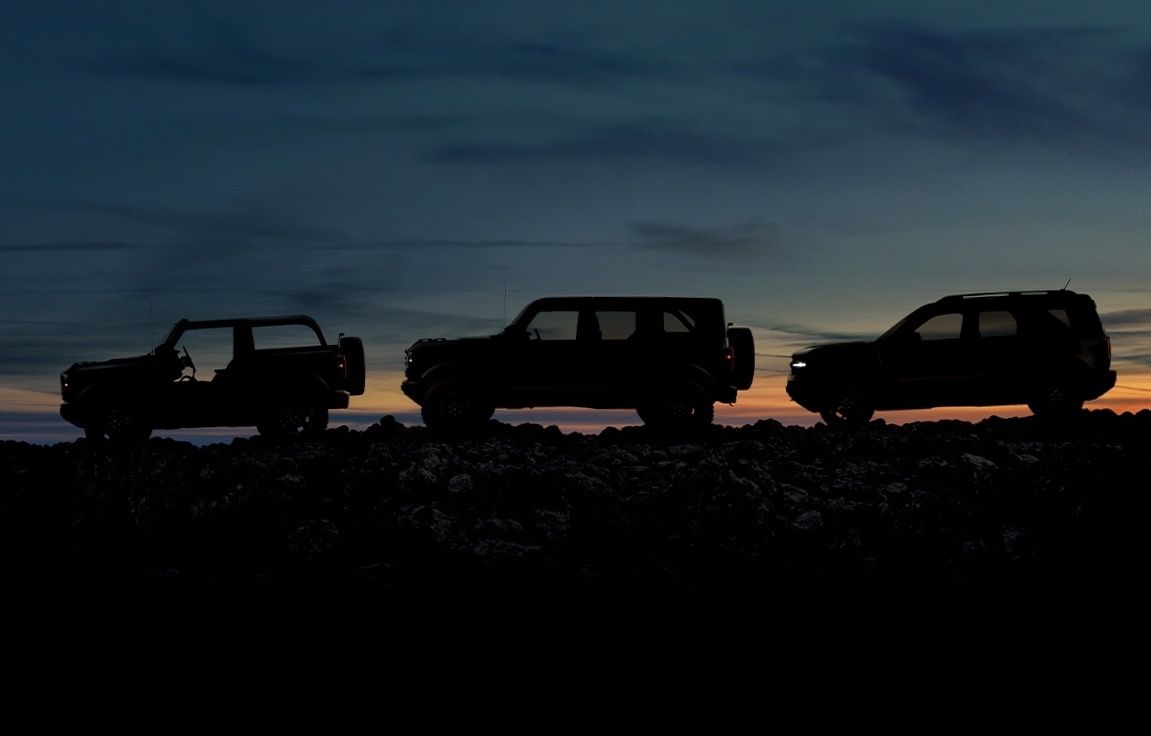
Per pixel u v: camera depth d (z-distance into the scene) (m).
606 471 12.52
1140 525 10.52
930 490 12.04
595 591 9.04
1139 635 7.78
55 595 9.09
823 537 10.69
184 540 10.91
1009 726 6.38
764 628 8.06
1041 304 18.95
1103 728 6.24
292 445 15.30
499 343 17.36
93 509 11.85
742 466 12.28
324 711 6.40
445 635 7.84
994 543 10.34
